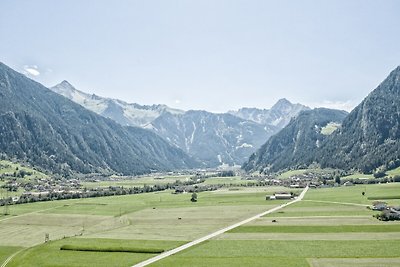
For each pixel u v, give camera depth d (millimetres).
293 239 131375
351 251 113312
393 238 127000
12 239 156125
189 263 108750
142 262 111875
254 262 107000
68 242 138125
